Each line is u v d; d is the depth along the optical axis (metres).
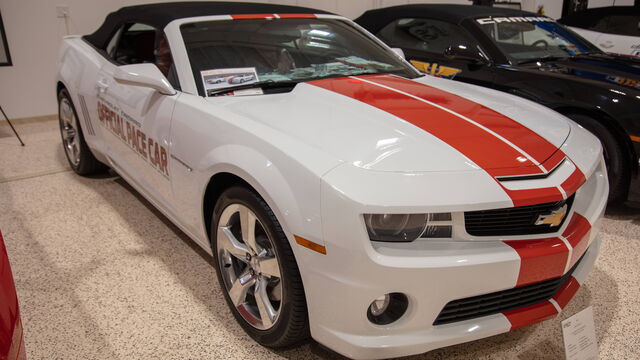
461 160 1.57
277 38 2.46
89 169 3.48
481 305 1.58
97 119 2.95
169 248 2.58
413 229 1.45
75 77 3.12
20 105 5.11
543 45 3.85
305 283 1.52
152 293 2.19
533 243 1.56
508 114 1.98
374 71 2.51
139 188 2.66
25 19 4.93
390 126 1.74
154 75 2.17
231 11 2.55
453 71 3.74
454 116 1.88
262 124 1.78
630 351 1.87
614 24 5.61
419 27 4.14
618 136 2.91
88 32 5.31
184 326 1.97
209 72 2.18
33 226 2.81
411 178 1.46
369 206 1.38
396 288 1.42
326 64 2.44
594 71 3.29
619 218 3.04
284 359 1.79
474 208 1.44
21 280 2.28
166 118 2.16
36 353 1.81
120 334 1.92
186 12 2.48
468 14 3.93
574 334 1.71
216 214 1.91
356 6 6.92
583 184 1.73
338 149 1.57
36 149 4.25
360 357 1.52
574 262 1.68
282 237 1.57
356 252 1.39
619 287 2.29
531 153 1.67
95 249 2.56
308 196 1.46
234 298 1.91
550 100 3.14
